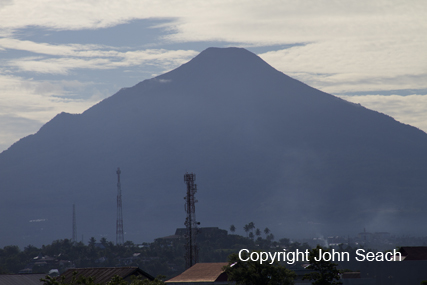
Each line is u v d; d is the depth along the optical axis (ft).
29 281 415.23
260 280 341.41
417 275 424.87
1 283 401.08
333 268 329.52
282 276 343.26
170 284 439.63
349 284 432.66
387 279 429.79
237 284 350.64
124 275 349.00
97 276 354.33
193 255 627.87
